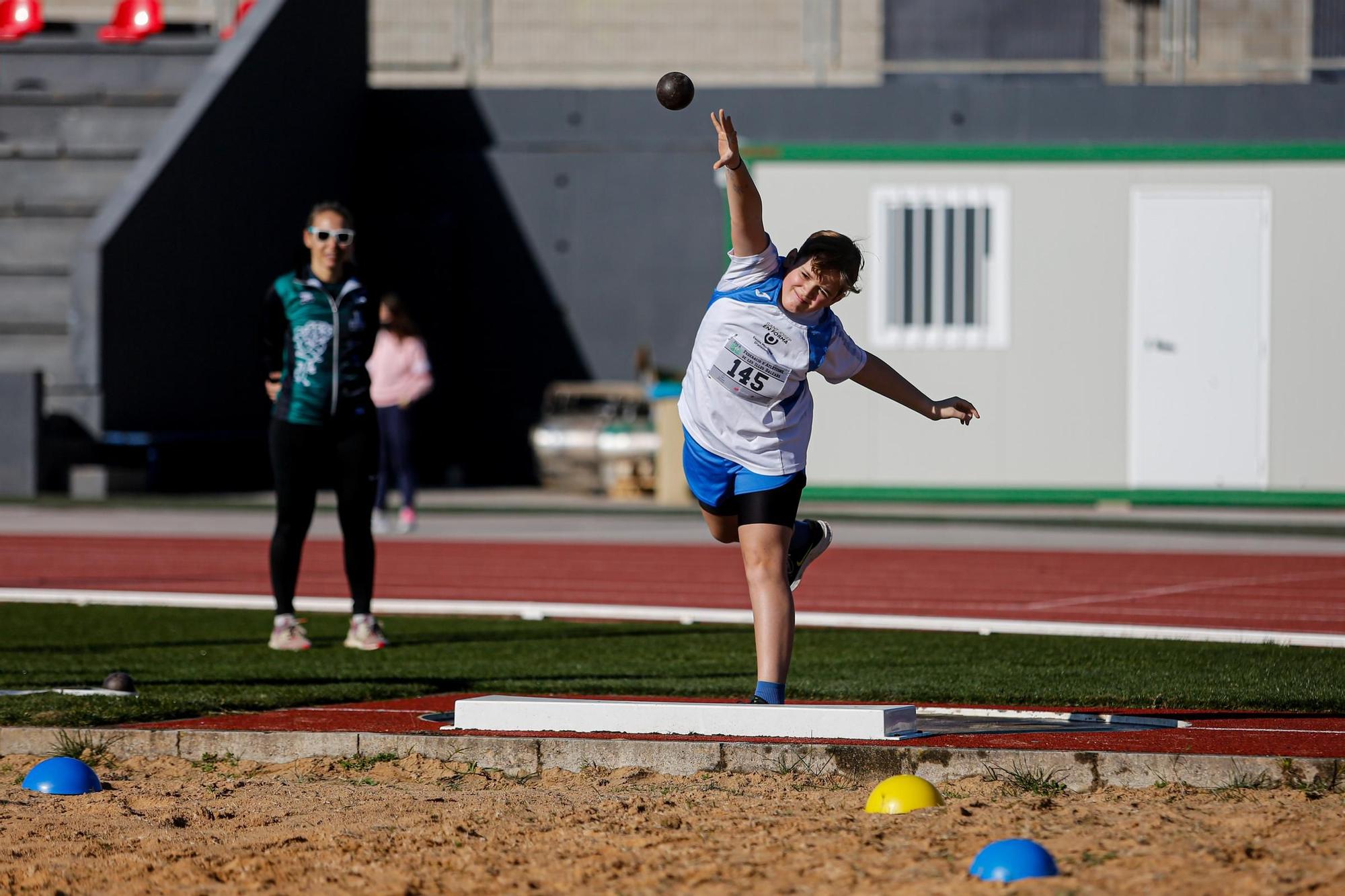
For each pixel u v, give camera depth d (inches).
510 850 547.2
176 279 2765.7
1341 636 1100.5
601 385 3085.6
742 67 3358.8
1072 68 3181.6
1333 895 462.6
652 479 2723.9
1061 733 725.3
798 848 539.5
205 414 2891.2
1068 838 542.6
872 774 671.8
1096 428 2402.8
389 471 3240.7
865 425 2413.9
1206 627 1194.0
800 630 1176.8
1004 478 2402.8
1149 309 2396.7
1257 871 488.7
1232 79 3341.5
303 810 622.2
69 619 1235.9
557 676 944.3
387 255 3238.2
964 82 3329.2
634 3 3476.9
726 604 1359.5
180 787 677.9
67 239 2839.6
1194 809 596.1
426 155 3272.6
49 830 589.6
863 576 1558.8
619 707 730.8
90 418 2549.2
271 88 3029.0
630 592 1443.2
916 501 2410.2
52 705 808.9
